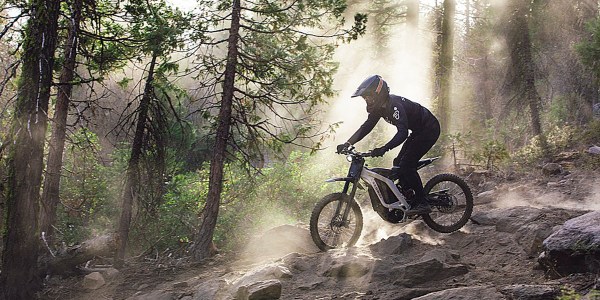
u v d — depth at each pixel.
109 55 8.62
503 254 6.14
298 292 5.90
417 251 6.49
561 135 14.86
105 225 10.03
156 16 8.09
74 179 10.02
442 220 7.49
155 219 8.95
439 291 5.23
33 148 6.96
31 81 6.97
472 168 11.77
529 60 18.31
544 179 10.27
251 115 8.76
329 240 7.03
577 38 19.56
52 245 8.39
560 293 4.59
